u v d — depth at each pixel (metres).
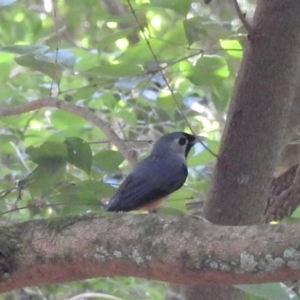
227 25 10.64
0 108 9.94
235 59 10.90
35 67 9.24
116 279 11.39
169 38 9.92
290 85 8.20
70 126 11.13
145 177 10.23
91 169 8.93
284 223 4.86
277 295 5.39
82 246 5.31
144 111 12.51
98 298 11.12
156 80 12.98
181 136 11.18
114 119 13.02
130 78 9.49
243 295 8.23
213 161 11.38
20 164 11.95
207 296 8.25
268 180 8.28
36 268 5.47
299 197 9.61
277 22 8.06
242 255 4.73
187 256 4.93
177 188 10.59
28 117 12.09
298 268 4.58
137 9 9.61
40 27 14.31
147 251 5.07
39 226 5.52
